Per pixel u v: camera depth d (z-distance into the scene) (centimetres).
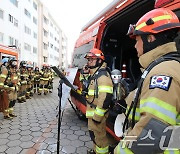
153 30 110
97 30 414
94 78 276
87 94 302
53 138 407
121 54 507
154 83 98
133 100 126
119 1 345
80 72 489
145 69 116
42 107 726
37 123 512
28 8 2973
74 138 410
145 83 106
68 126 493
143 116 100
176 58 104
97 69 288
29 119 549
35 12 3381
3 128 465
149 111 95
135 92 128
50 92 1202
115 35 485
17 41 2525
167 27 108
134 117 120
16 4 2464
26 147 359
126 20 390
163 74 96
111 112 311
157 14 113
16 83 562
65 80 286
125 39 499
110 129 311
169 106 91
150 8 314
